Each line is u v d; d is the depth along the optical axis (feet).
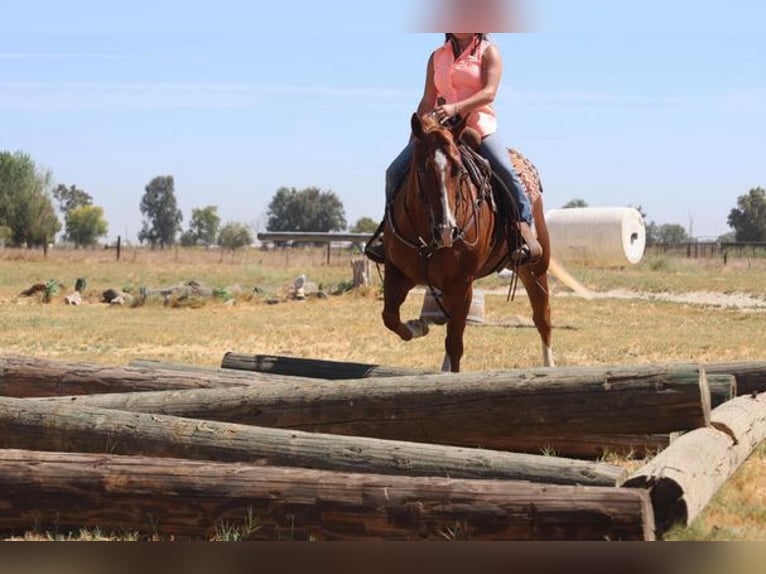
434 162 27.55
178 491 17.83
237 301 89.20
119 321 71.31
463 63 30.55
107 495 18.15
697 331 64.85
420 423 22.12
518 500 16.22
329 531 17.08
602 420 20.62
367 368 29.07
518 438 21.93
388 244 29.76
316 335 61.93
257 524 17.43
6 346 54.95
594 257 122.52
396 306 30.63
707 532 17.58
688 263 152.05
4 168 229.45
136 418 21.36
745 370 29.09
